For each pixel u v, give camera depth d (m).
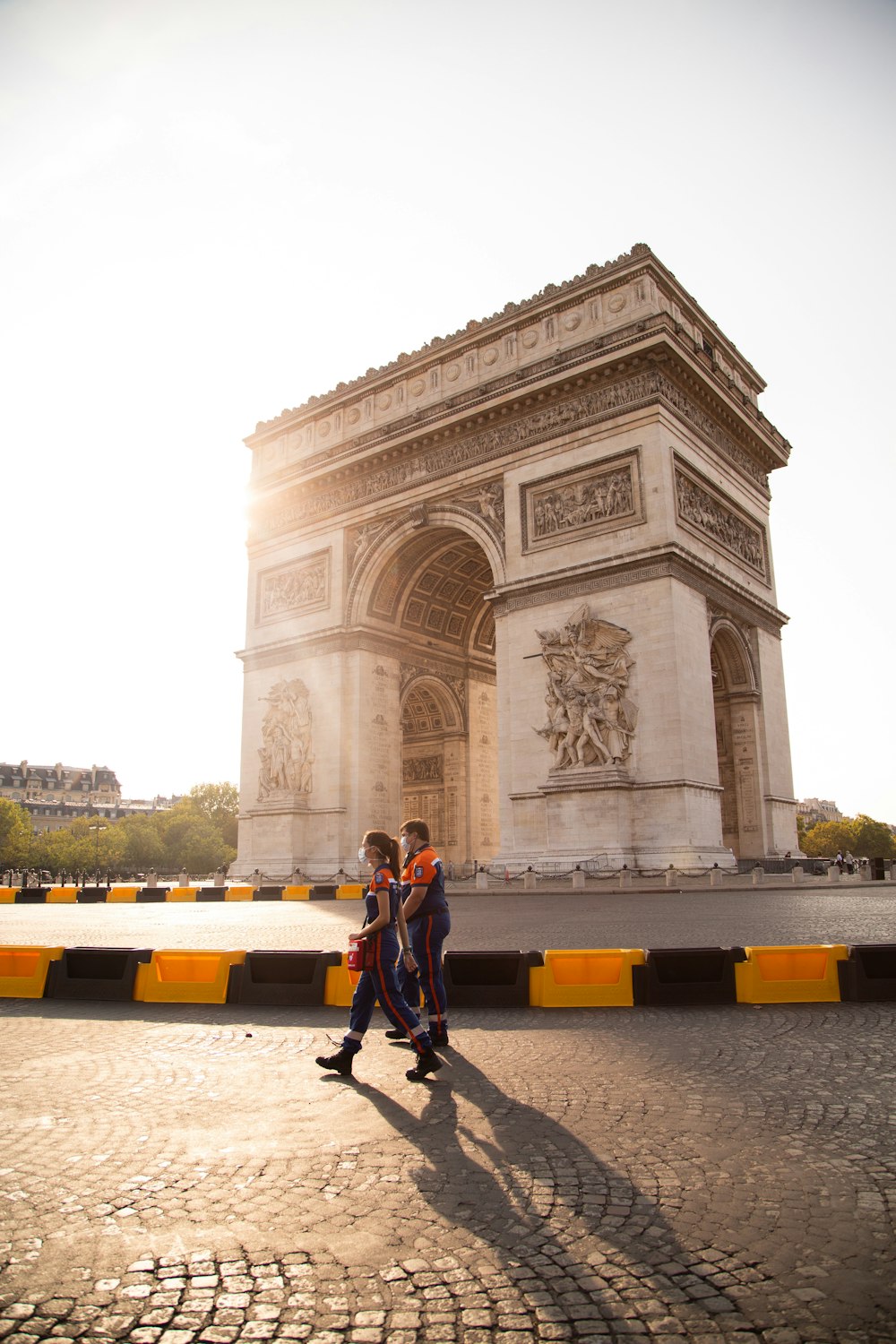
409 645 80.25
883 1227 7.80
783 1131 10.28
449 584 82.44
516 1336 6.25
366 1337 6.27
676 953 18.34
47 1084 12.79
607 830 56.69
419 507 72.88
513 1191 8.73
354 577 76.75
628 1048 14.46
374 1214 8.25
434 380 75.19
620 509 61.50
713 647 69.25
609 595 60.62
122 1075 13.27
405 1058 14.28
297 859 73.25
